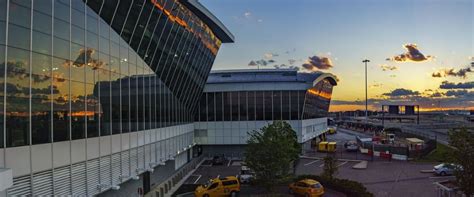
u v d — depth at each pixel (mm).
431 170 43875
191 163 49875
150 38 31031
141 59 30469
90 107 21984
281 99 60000
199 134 60125
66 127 19547
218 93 59906
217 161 52062
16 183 16109
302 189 32062
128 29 27188
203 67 50094
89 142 21734
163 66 35469
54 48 18641
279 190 35188
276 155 30969
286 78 67500
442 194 28234
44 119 17844
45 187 17844
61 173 19047
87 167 21453
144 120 31156
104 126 23703
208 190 32781
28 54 16859
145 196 31969
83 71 21328
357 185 32375
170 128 40000
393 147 56500
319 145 64438
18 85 16266
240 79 67688
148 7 28953
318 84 68312
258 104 59781
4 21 15570
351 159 55000
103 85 23719
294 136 41312
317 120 73938
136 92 29359
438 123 136875
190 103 51594
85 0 21562
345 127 148500
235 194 33219
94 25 22672
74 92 20344
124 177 26172
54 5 18688
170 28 34250
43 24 17859
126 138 27109
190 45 41281
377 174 42469
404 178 39594
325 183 34875
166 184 35656
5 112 15586
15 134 16094
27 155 16719
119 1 24953
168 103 39250
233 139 59688
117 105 25719
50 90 18312
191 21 39000
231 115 59812
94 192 22031
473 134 25469
